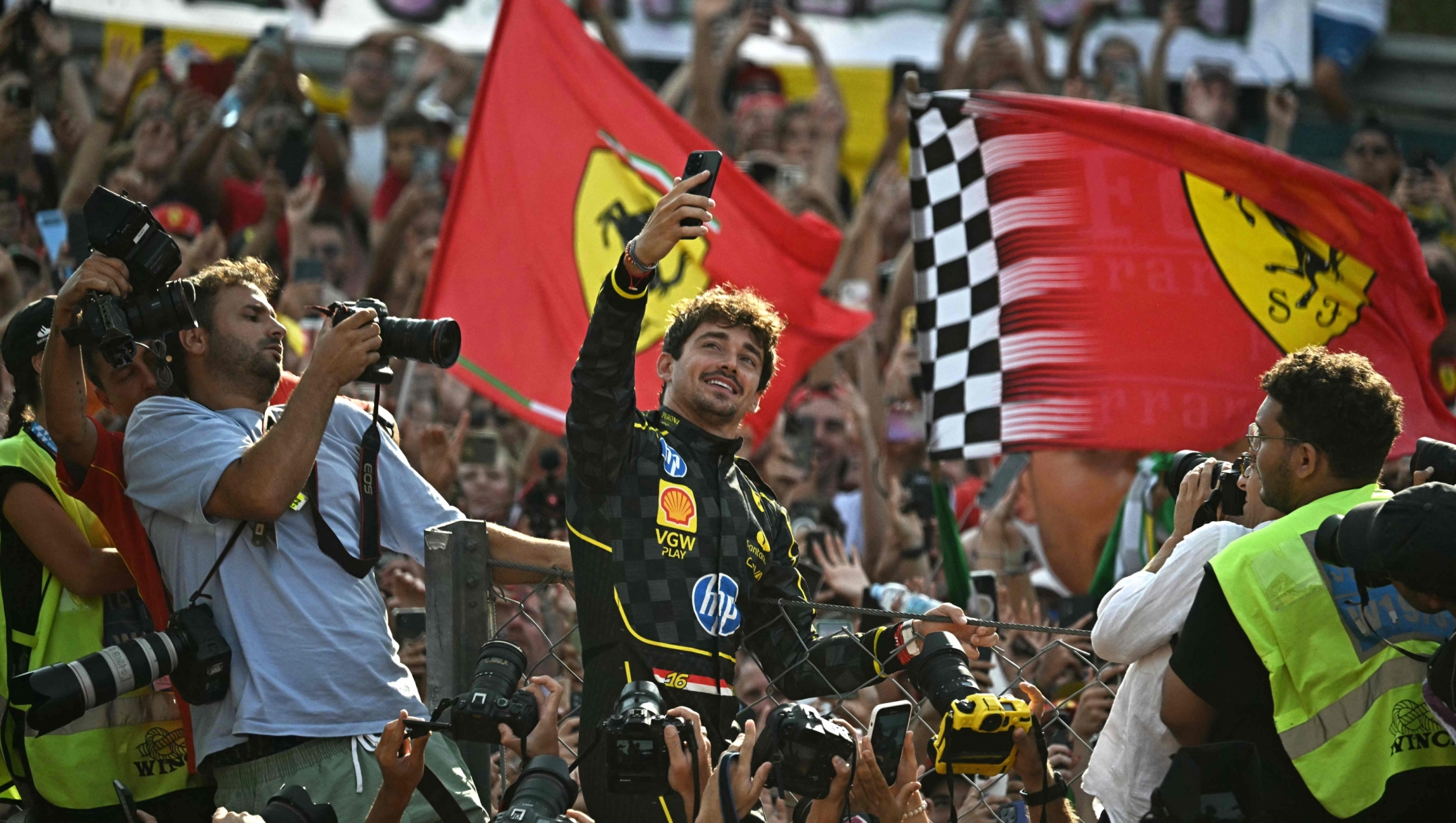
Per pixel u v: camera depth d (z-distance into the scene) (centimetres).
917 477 2209
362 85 3559
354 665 1103
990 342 1909
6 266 2367
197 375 1153
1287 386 998
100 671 1002
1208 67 3844
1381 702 914
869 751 957
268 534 1098
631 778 918
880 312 3272
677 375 1122
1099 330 1878
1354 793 906
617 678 1030
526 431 2789
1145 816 920
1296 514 964
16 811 1284
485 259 2205
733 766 911
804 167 3559
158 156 3161
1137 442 1856
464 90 3562
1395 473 2027
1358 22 4059
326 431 1165
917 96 1944
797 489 2469
